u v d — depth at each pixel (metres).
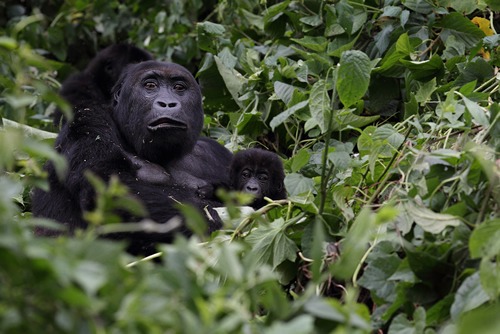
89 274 4.67
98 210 5.32
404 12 12.78
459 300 6.48
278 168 11.58
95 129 10.74
